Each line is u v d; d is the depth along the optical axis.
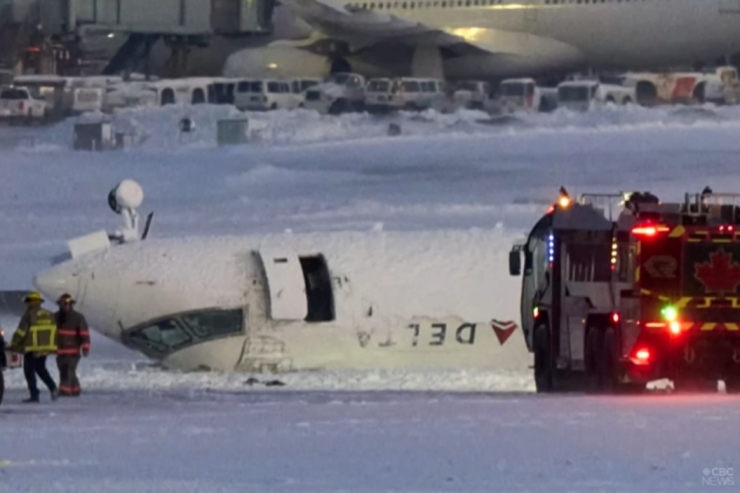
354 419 62.44
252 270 98.94
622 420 60.47
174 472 47.28
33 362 77.69
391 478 45.66
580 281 82.06
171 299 97.75
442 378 92.50
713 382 80.12
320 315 99.31
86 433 58.22
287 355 98.00
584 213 83.19
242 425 60.59
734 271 76.12
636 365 77.81
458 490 43.31
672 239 76.31
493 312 99.19
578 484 44.28
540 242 86.06
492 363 99.94
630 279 79.69
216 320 97.75
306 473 46.84
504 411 65.25
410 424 60.00
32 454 51.88
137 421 62.97
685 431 56.34
